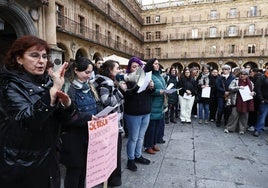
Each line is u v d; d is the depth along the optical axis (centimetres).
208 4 3691
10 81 130
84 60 241
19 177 129
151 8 4091
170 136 568
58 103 133
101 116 221
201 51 3781
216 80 685
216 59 3691
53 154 148
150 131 434
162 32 4009
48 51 150
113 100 276
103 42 2491
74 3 1914
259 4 3419
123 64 1151
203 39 3756
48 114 123
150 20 4100
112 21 2723
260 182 333
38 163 133
